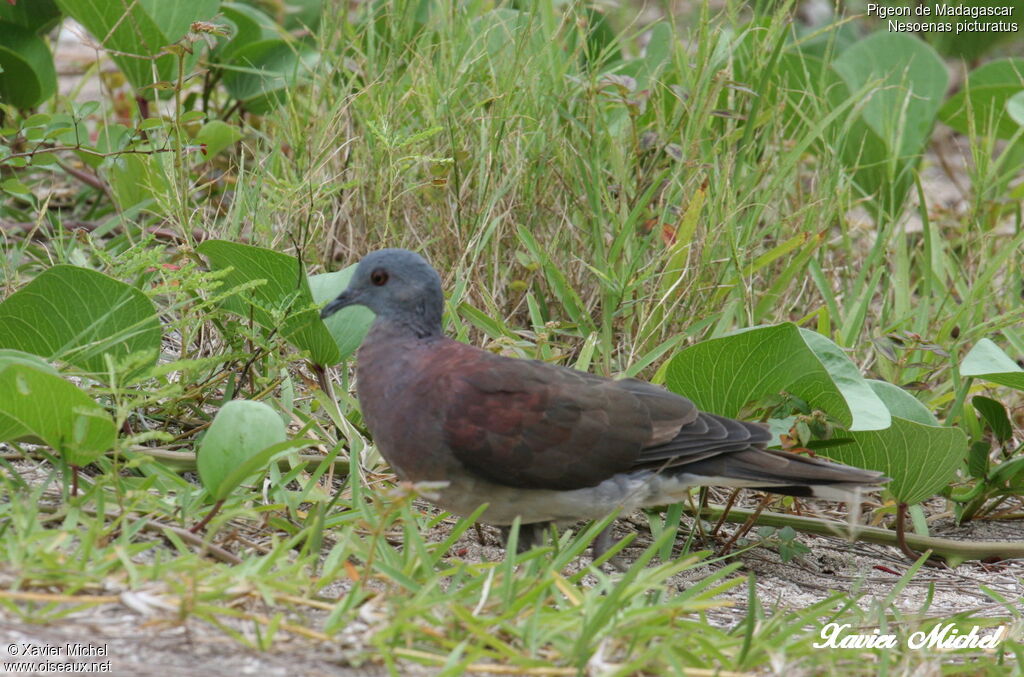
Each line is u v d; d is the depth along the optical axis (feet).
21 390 22.21
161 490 25.03
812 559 28.96
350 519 24.85
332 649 19.21
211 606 19.39
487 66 36.37
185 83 35.29
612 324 33.94
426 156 32.22
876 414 26.78
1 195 37.88
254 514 23.27
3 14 39.19
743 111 37.40
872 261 37.37
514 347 30.76
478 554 26.61
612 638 19.90
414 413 24.57
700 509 28.45
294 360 28.73
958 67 57.98
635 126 34.99
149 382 28.32
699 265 33.12
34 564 20.21
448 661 18.49
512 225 35.04
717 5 49.96
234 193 37.96
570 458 24.14
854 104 41.93
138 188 37.06
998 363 28.32
